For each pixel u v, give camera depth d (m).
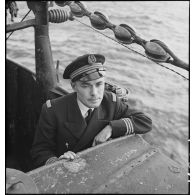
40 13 1.68
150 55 1.18
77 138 1.33
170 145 4.32
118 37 1.28
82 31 8.76
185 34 9.16
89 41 7.79
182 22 10.87
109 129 1.29
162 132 4.64
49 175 0.92
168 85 6.11
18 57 6.04
